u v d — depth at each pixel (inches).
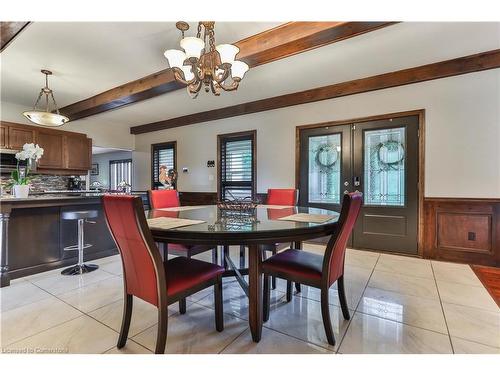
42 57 113.8
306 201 165.2
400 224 137.0
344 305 72.2
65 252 120.7
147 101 179.2
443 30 95.7
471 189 119.3
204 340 63.3
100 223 135.3
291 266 67.3
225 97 171.2
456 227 122.7
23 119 182.2
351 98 149.3
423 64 124.3
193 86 93.6
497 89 113.5
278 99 169.9
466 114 119.6
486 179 116.4
